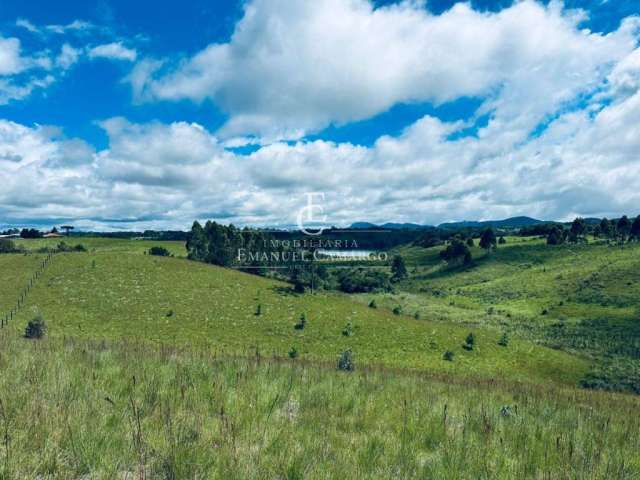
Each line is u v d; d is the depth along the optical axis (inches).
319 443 179.0
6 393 197.6
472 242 7834.6
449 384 446.0
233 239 4987.7
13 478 121.6
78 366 285.4
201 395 239.1
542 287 4788.4
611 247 5989.2
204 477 137.3
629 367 2271.2
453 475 160.2
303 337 2437.3
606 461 195.8
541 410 317.7
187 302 2849.4
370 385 350.9
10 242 4215.1
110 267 3405.5
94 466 136.9
